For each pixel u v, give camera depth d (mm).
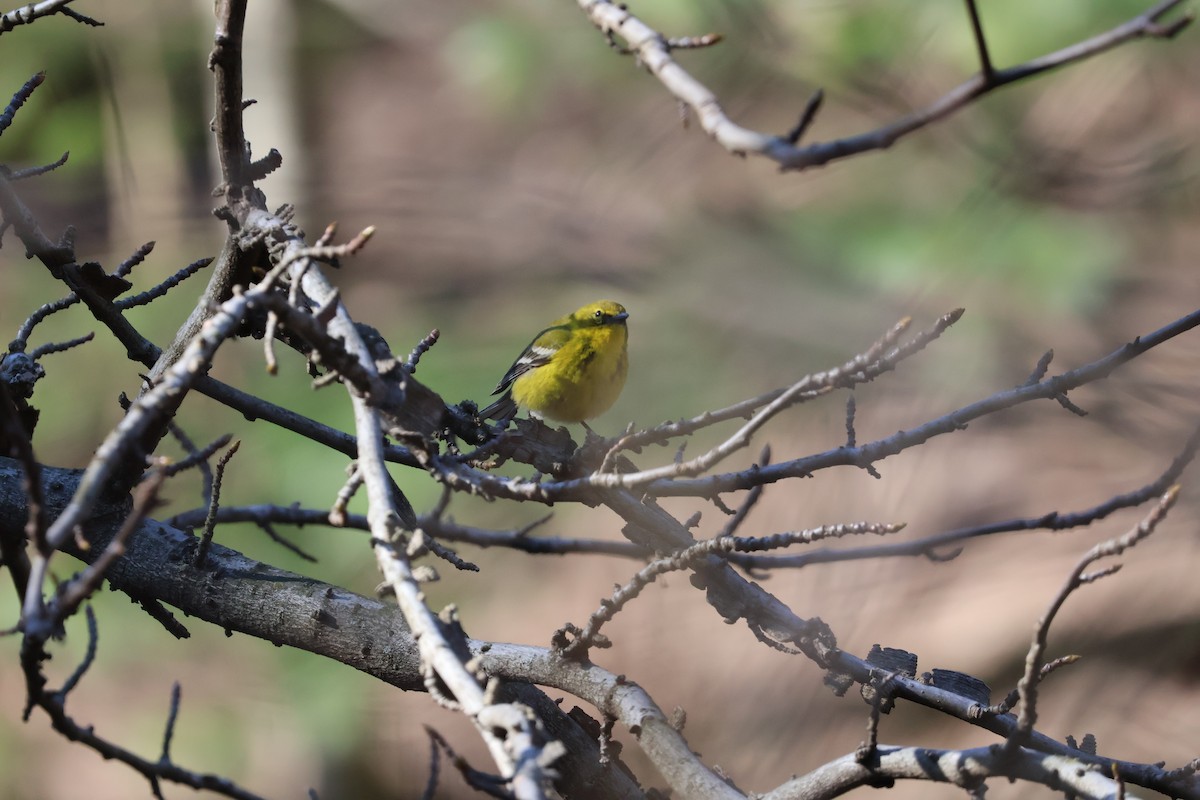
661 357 13844
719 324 13586
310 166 18125
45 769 15359
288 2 19797
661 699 12852
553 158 16391
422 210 16141
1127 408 11062
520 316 14891
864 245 13125
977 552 12617
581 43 15531
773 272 13438
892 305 12766
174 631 5387
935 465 12766
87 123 17422
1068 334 12164
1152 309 12086
